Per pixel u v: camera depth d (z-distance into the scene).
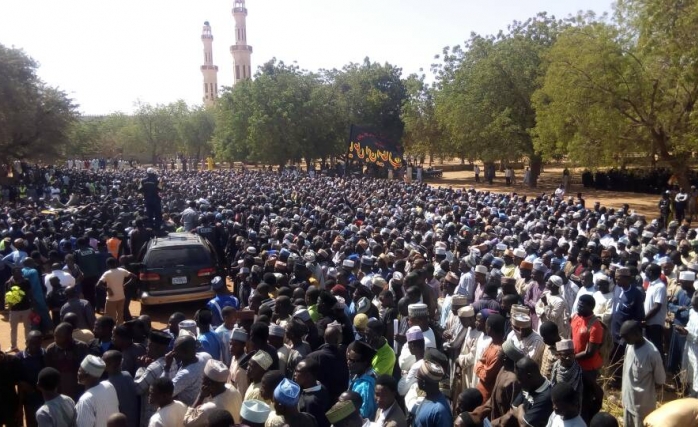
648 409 6.03
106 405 4.99
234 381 5.78
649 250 11.05
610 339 7.34
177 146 78.25
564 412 4.31
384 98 55.50
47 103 42.38
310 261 10.62
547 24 42.22
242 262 10.80
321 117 51.22
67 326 6.22
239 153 52.94
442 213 17.91
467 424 4.10
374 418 5.10
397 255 10.91
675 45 23.48
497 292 8.02
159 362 5.67
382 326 5.80
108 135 79.12
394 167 39.50
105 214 17.80
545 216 16.88
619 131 26.42
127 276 10.57
